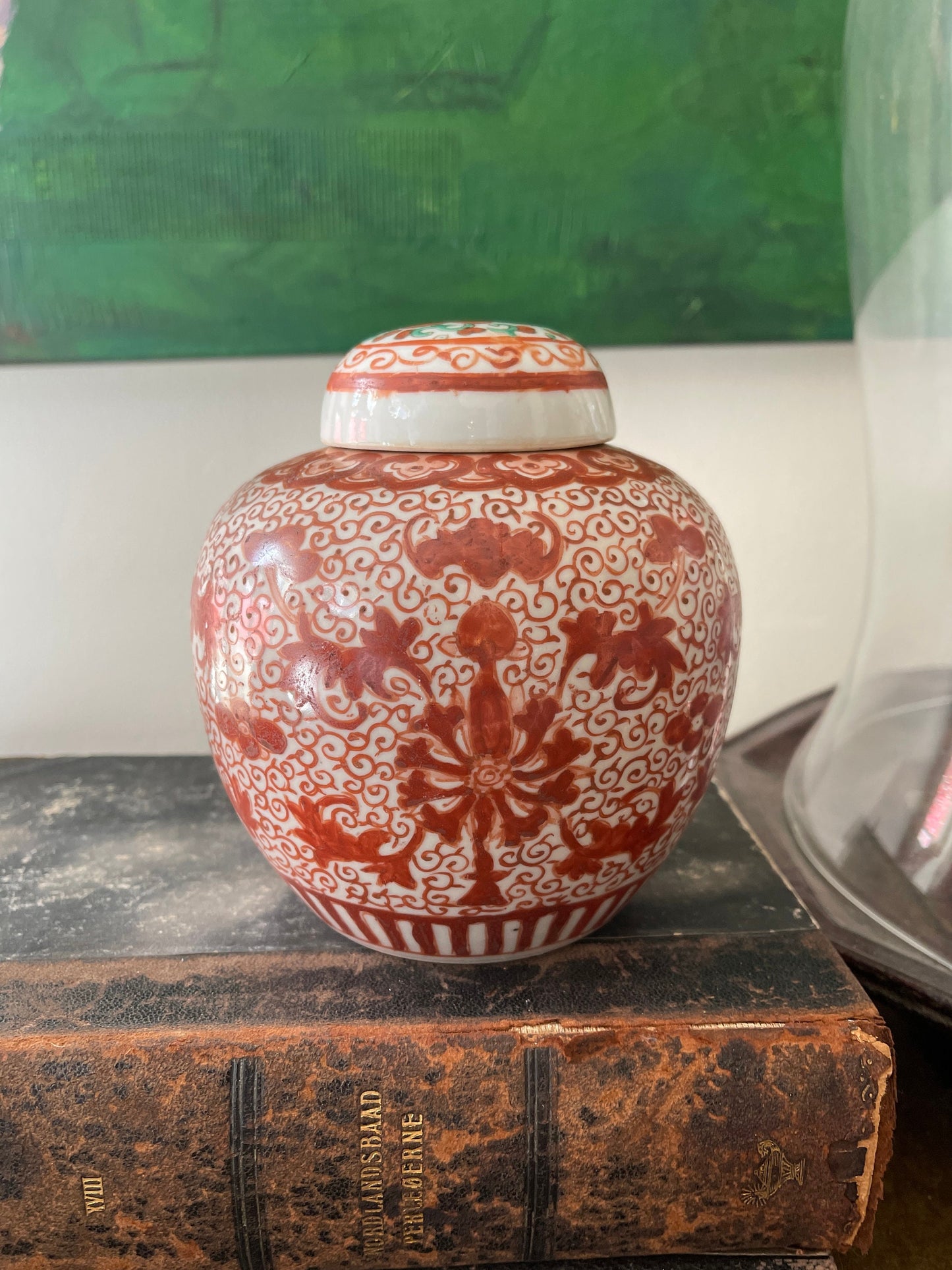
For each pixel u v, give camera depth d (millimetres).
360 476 380
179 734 733
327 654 357
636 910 485
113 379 661
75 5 570
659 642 371
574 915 424
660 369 691
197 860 536
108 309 621
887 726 577
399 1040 377
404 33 586
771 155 622
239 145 599
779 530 735
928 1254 417
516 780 367
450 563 350
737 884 511
